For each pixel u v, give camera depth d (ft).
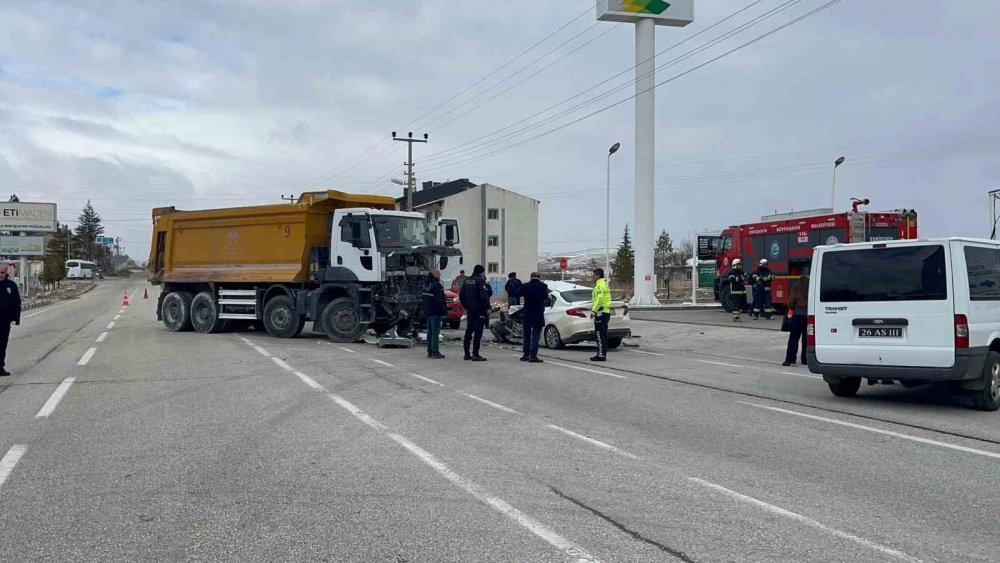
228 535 16.56
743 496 19.56
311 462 22.89
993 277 34.45
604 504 18.76
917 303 32.65
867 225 80.79
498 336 63.87
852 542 16.17
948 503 19.12
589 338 59.26
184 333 72.43
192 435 26.76
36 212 217.56
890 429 28.60
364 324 60.64
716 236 124.47
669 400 35.12
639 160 119.24
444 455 23.81
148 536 16.52
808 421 30.12
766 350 60.70
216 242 70.28
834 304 34.78
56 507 18.62
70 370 44.47
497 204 231.30
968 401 35.29
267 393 35.96
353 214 60.23
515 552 15.46
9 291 41.78
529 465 22.65
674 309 111.75
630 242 274.16
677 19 118.93
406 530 16.81
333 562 14.98
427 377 42.06
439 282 52.37
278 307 65.46
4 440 26.07
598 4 118.11
